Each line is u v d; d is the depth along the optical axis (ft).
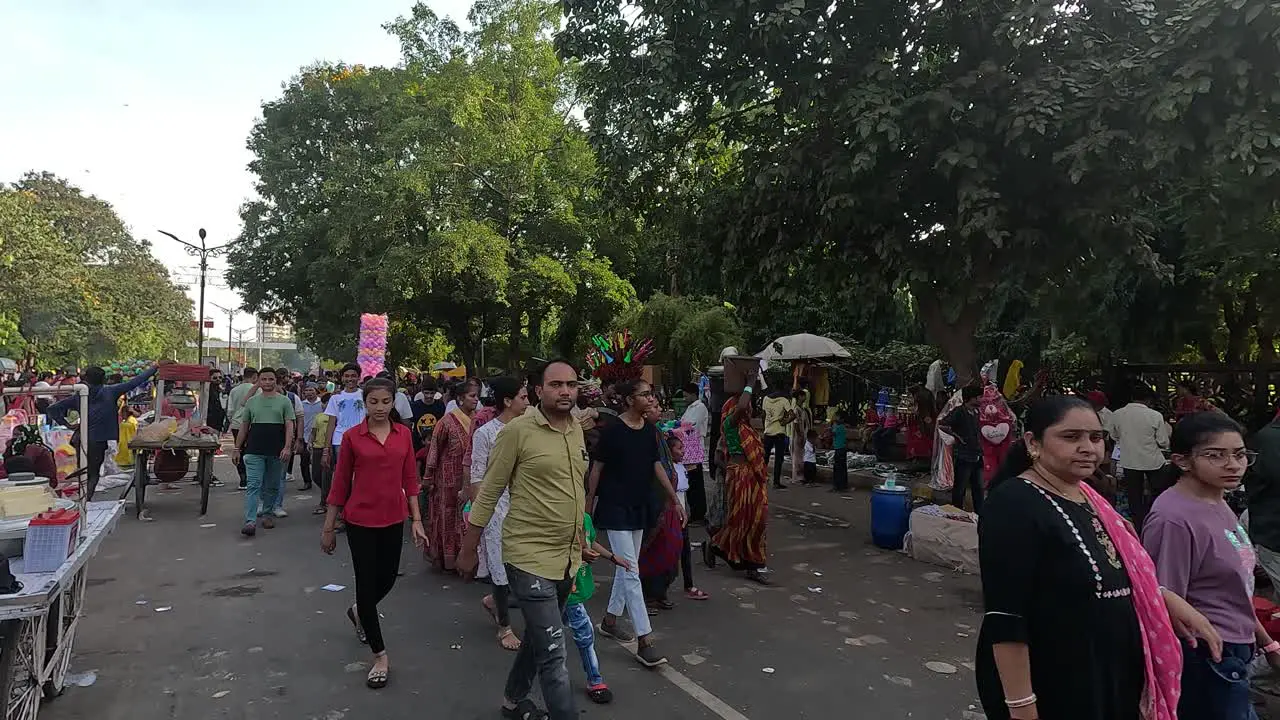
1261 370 34.53
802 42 26.86
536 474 12.06
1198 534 9.48
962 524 23.49
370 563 14.69
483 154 77.36
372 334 37.27
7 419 23.36
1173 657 7.26
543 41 82.99
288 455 28.60
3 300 90.74
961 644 17.02
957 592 21.09
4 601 10.18
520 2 81.30
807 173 28.50
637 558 16.57
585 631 13.85
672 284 74.28
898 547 26.18
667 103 29.55
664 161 36.11
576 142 81.15
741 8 26.30
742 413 22.31
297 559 24.09
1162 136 22.13
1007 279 29.53
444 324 95.04
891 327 70.03
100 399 31.86
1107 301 44.14
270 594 20.33
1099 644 7.02
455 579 22.30
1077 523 7.22
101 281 131.64
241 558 24.21
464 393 23.35
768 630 17.87
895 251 28.19
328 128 97.14
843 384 58.80
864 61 27.20
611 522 16.05
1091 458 7.37
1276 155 21.20
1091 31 25.17
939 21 26.78
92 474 31.45
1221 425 9.61
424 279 75.00
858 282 31.27
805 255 33.86
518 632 17.47
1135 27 25.05
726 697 14.08
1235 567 9.43
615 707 13.61
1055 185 26.43
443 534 22.45
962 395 28.68
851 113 25.18
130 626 17.69
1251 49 21.04
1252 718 9.37
